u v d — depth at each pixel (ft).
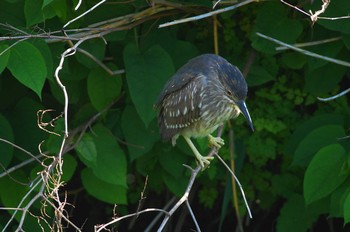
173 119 33.12
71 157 34.19
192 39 38.01
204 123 32.55
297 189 39.42
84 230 45.29
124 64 34.91
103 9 34.24
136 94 33.12
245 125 38.47
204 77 31.96
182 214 43.93
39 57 29.86
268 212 44.11
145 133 35.12
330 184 32.45
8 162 33.24
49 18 32.14
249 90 38.73
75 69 34.83
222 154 37.96
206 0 35.45
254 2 37.14
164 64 33.76
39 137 35.04
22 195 34.35
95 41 34.09
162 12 35.14
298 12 35.12
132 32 35.81
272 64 37.17
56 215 27.76
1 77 35.42
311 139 34.37
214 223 45.29
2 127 33.24
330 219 42.22
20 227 27.30
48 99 36.96
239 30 37.96
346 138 34.37
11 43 31.86
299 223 37.63
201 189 43.68
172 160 36.70
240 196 40.50
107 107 35.06
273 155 38.11
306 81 36.73
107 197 34.40
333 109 37.86
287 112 38.24
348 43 34.68
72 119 36.65
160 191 40.40
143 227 45.24
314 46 35.83
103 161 33.86
